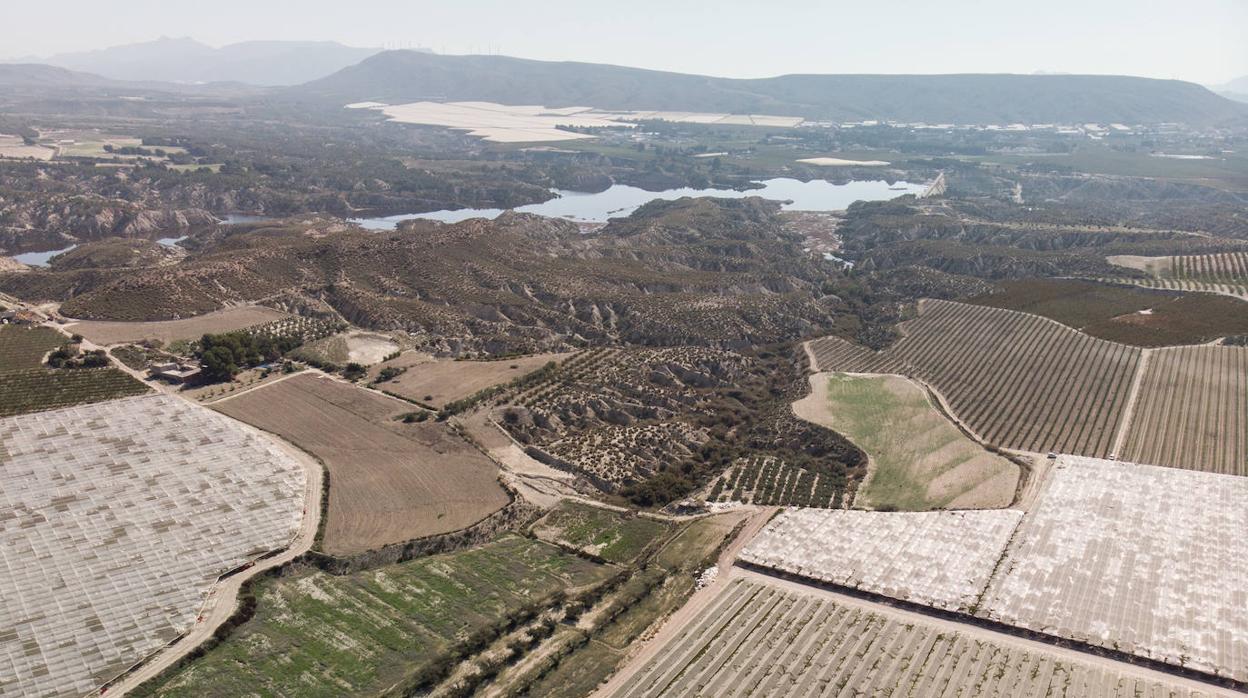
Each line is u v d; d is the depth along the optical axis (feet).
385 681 341.00
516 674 350.84
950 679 351.67
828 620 388.37
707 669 356.59
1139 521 467.11
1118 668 357.82
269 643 362.53
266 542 432.66
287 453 526.98
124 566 408.67
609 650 368.68
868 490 511.40
